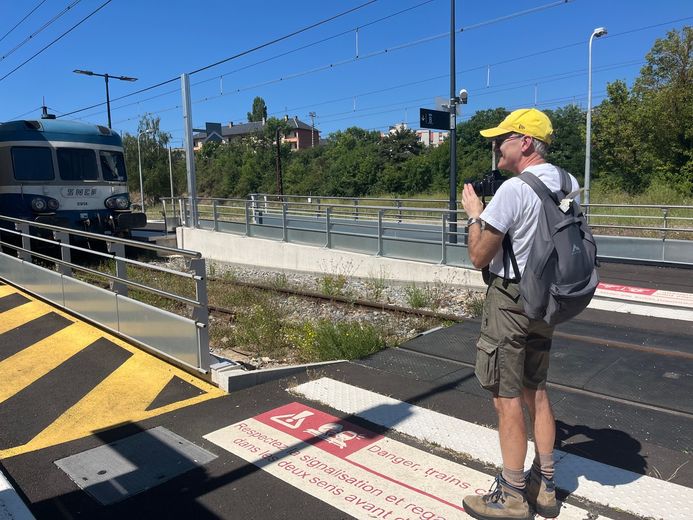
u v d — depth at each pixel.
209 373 4.88
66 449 3.73
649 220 18.38
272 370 4.96
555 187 2.59
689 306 8.00
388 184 56.41
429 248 10.68
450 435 3.79
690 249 11.38
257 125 117.62
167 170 53.78
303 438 3.80
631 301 8.37
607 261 12.52
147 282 10.86
